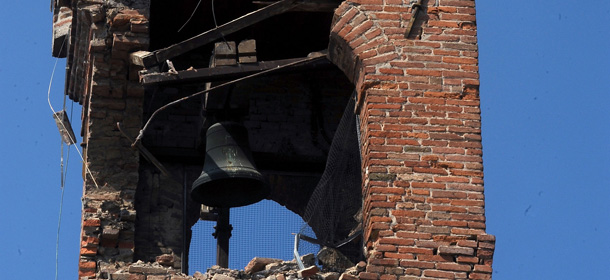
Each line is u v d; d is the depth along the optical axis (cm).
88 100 2503
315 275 2212
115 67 2431
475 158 2244
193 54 2695
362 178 2277
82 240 2333
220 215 2472
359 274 2161
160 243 2473
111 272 2244
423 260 2166
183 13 2656
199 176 2458
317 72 2694
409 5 2345
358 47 2311
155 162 2438
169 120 2606
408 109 2269
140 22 2416
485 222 2200
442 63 2306
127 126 2450
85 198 2394
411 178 2220
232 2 2644
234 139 2405
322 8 2372
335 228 2339
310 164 2631
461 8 2350
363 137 2286
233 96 2430
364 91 2289
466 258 2172
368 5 2341
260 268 2261
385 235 2178
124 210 2384
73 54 2584
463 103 2281
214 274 2247
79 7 2438
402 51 2311
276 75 2630
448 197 2212
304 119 2658
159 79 2331
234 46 2358
